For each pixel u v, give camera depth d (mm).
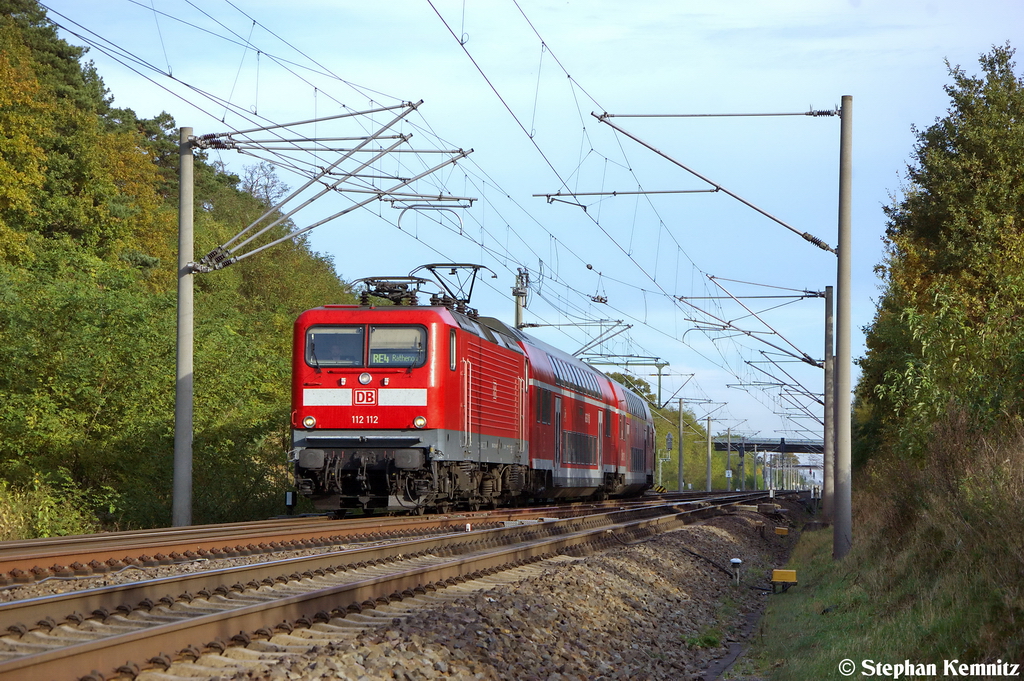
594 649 9391
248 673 6215
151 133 69125
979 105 27500
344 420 18641
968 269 25250
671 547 17922
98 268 21719
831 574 15852
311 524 16797
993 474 9391
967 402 13117
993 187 26141
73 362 18547
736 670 9719
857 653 8578
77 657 5887
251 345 24703
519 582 11180
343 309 19047
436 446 18594
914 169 28828
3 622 7102
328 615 8320
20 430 17406
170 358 21359
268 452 23656
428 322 18812
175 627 6746
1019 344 13609
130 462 19531
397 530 16875
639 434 43406
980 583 8336
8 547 11734
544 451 27000
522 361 25031
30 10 55188
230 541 13508
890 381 27141
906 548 12234
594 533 17984
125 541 13133
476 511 22672
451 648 7816
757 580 18016
